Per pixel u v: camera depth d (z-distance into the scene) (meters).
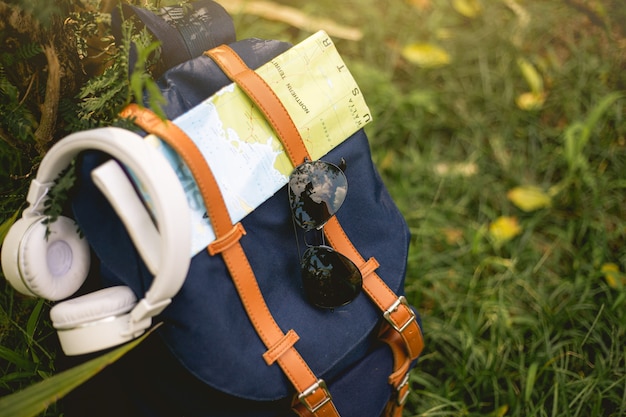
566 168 1.75
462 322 1.44
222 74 0.95
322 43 1.01
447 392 1.32
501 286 1.50
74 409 1.05
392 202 1.10
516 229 1.62
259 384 0.90
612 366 1.34
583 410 1.28
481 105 1.88
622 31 1.95
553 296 1.48
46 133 1.00
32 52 0.93
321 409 0.94
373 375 1.04
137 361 0.94
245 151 0.91
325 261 0.94
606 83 1.86
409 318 1.03
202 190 0.85
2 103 0.97
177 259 0.77
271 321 0.92
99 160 0.81
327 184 0.94
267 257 0.94
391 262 1.05
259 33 1.87
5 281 1.10
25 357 1.07
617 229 1.58
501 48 1.96
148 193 0.76
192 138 0.87
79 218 0.84
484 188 1.72
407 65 1.98
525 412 1.29
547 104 1.86
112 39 1.05
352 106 1.02
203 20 1.00
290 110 0.95
